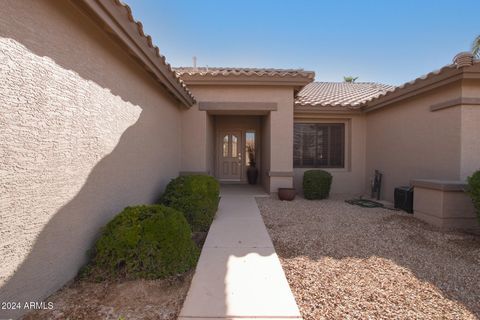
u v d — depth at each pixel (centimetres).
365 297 271
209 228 494
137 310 243
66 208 272
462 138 557
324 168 984
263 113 879
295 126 979
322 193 820
